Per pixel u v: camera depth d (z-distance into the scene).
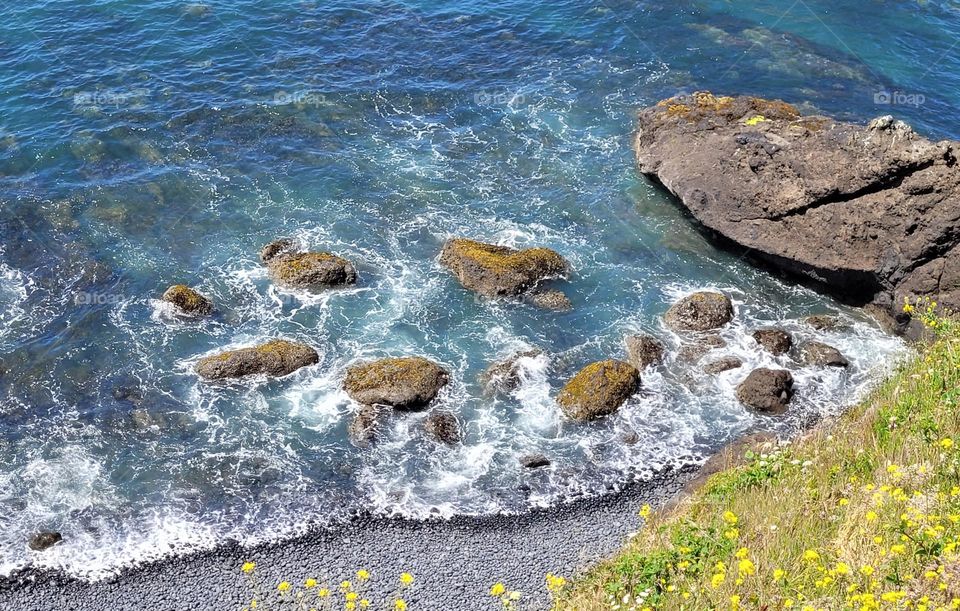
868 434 22.05
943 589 15.45
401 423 29.23
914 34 50.47
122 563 24.84
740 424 29.33
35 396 29.94
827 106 44.38
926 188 31.36
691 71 47.53
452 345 32.25
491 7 53.25
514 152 42.00
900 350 31.94
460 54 48.88
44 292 33.78
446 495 27.02
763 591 16.84
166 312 33.03
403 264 35.69
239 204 38.28
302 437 28.83
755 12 52.88
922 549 16.33
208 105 43.53
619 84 46.62
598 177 40.56
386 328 32.88
